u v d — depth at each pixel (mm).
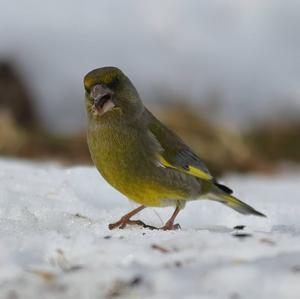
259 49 18203
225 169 16766
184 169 10203
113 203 11234
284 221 10422
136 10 18125
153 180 9953
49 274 6750
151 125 10070
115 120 9680
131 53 17984
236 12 18172
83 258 7137
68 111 17891
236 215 10641
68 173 11773
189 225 10477
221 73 18047
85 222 9422
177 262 6867
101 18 18078
